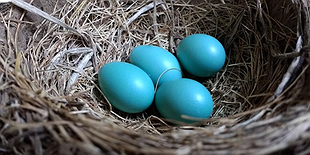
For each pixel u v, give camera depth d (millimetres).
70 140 136
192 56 197
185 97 178
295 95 158
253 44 213
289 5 191
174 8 235
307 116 139
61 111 151
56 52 206
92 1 226
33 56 193
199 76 205
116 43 223
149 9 232
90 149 134
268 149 133
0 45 177
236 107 200
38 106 150
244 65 212
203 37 199
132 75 186
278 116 149
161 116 200
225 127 164
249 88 203
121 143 141
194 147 139
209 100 182
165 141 151
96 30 221
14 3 191
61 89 194
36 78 185
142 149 138
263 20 203
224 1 231
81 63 210
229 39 221
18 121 146
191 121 179
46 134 141
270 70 194
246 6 216
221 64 199
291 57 178
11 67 171
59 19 213
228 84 211
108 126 151
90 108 188
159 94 187
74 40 216
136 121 194
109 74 187
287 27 192
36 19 203
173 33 227
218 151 139
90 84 206
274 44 198
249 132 148
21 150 144
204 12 233
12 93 156
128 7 231
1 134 147
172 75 195
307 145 140
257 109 162
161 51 199
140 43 228
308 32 176
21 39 194
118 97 185
